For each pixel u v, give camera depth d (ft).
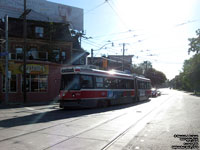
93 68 60.03
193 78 175.01
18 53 87.30
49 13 126.72
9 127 28.37
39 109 52.31
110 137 23.21
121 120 34.68
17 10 116.98
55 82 87.30
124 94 69.97
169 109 52.60
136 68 255.70
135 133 25.41
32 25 93.71
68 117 37.65
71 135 23.93
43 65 82.79
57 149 18.74
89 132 25.58
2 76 76.38
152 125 30.53
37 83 82.17
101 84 57.41
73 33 123.75
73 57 108.68
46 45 92.79
